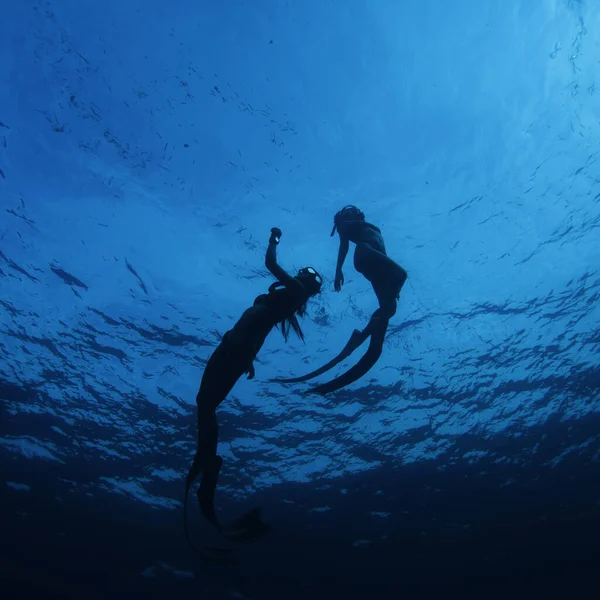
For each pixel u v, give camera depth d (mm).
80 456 10453
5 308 11867
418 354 12977
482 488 10914
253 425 11680
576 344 12430
